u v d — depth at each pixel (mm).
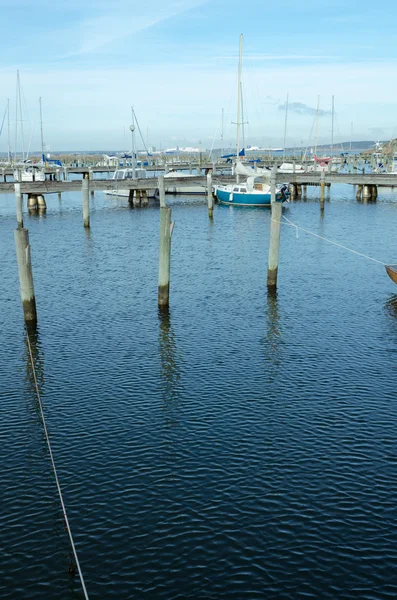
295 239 57250
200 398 22297
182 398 22312
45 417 21078
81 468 17891
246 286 38469
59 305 34406
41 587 13469
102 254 50531
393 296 35812
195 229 65000
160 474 17484
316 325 30422
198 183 91500
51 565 14094
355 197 97625
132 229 65562
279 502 16141
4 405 22062
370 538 14805
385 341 28000
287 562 14070
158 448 18891
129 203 92438
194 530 15125
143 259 48188
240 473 17484
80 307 33969
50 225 69125
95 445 19156
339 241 55625
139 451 18734
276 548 14500
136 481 17172
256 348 27219
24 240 29438
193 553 14359
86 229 65562
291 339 28375
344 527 15188
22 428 20375
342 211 78688
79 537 14953
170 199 97375
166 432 19844
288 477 17266
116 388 23266
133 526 15305
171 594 13219
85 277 41562
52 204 95188
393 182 85500
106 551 14477
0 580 13672
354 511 15789
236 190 85562
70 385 23609
